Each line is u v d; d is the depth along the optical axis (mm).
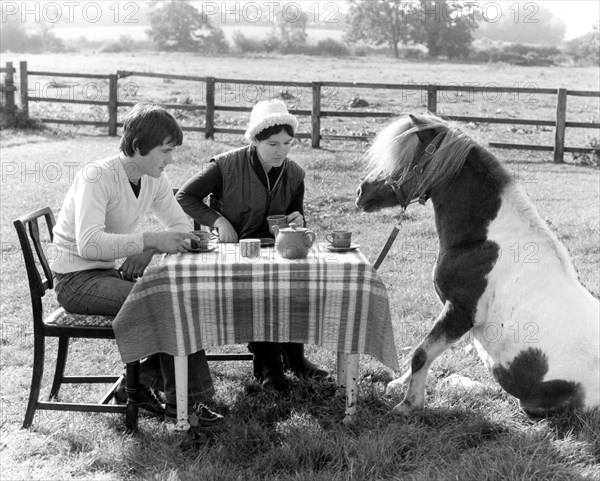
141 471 3400
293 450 3496
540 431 3557
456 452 3484
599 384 3477
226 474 3307
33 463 3471
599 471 3256
